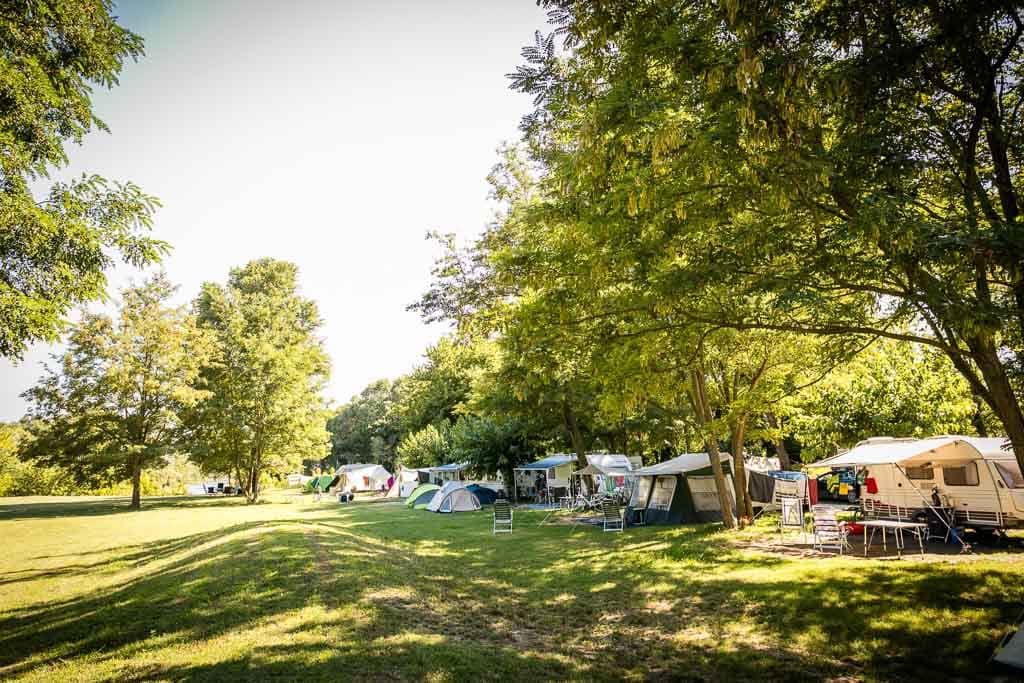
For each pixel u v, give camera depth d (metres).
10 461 50.72
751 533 15.91
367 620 7.90
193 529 20.69
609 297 8.08
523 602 9.62
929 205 7.16
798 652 6.68
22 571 13.66
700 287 6.46
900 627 7.14
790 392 16.94
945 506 13.59
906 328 9.02
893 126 5.77
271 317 47.16
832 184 5.59
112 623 8.46
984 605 7.76
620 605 9.23
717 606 8.75
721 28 5.32
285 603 8.61
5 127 10.05
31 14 10.04
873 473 15.99
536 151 8.85
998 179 6.28
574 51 6.75
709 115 5.65
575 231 7.13
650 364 8.05
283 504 38.31
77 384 33.41
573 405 25.55
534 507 29.83
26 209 9.22
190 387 36.94
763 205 6.39
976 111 6.09
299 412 41.41
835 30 5.44
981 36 5.57
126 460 32.94
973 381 6.91
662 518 20.22
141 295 35.25
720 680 6.03
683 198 6.19
